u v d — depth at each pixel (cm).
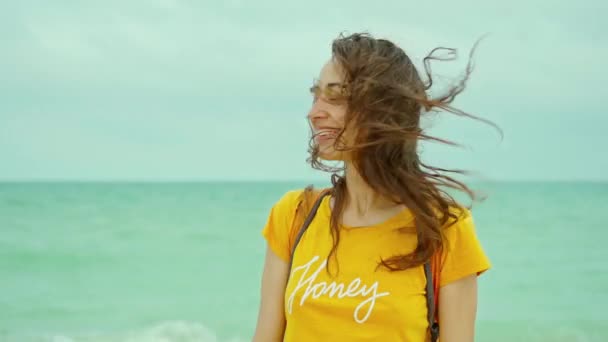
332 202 246
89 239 2228
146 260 1867
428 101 227
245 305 1288
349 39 238
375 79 224
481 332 1103
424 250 227
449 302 232
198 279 1588
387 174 228
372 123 222
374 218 237
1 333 1070
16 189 5303
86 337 1049
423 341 230
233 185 8975
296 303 234
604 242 2353
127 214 3067
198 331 1090
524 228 2767
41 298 1361
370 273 228
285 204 255
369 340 224
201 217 2998
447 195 237
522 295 1445
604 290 1505
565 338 1070
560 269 1809
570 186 8131
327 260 233
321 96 233
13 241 2133
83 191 5206
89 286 1498
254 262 1839
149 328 1109
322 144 233
